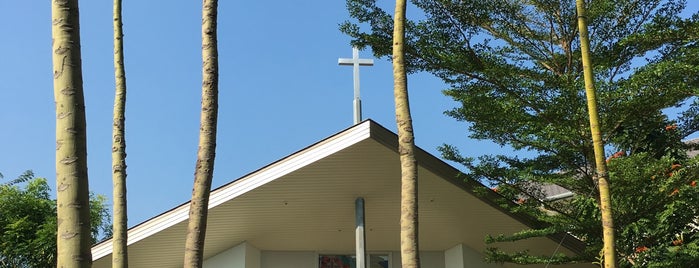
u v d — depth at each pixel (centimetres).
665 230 1209
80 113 403
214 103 750
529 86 1169
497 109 1188
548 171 1255
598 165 689
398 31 733
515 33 1384
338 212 1409
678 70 1060
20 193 1808
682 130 1281
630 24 1288
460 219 1436
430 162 1247
